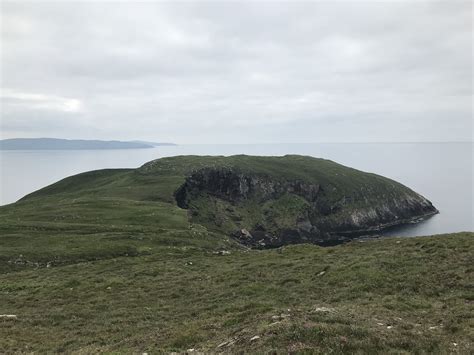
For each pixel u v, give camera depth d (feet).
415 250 116.78
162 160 654.53
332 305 79.97
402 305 73.97
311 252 145.69
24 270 165.37
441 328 59.88
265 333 54.80
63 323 86.48
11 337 75.00
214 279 118.42
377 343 50.80
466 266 94.07
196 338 62.23
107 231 244.42
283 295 94.22
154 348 60.23
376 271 100.17
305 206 631.15
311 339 51.29
